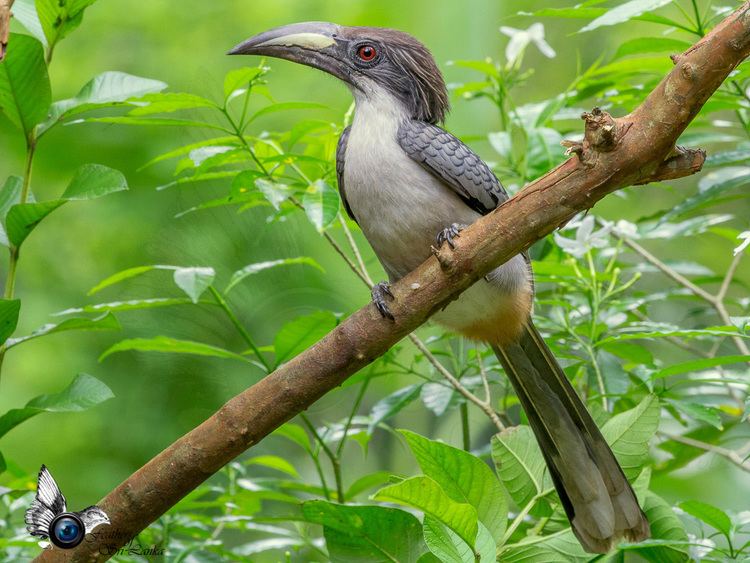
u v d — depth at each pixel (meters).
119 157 14.73
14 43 6.87
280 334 8.12
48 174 15.01
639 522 6.95
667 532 7.02
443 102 9.00
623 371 8.49
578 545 7.03
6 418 6.88
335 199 6.76
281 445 13.41
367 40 8.69
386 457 12.93
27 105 7.14
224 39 15.31
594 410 7.85
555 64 16.02
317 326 8.08
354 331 6.25
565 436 7.64
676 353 11.45
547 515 7.48
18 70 6.99
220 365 13.15
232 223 13.14
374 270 12.93
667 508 7.17
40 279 14.70
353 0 15.16
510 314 8.26
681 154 5.90
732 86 8.92
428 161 8.12
